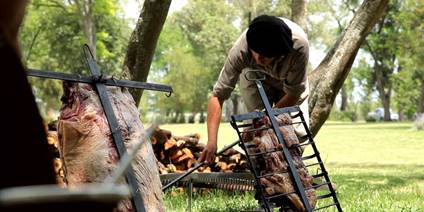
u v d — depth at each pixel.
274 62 4.69
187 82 59.81
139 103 7.76
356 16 8.33
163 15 7.64
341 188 9.05
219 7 58.56
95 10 42.28
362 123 55.84
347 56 8.28
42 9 46.12
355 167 14.82
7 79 0.80
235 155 8.31
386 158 17.98
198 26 62.12
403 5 48.66
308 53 4.78
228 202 6.74
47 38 47.19
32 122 0.81
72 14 43.47
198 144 8.59
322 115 8.29
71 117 3.39
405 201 7.56
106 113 3.45
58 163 6.65
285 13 36.88
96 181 3.34
